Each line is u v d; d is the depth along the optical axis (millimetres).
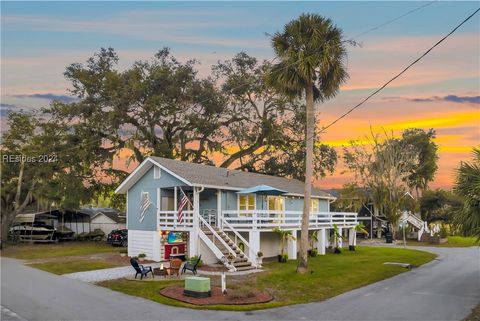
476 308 17328
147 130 51312
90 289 19875
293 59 24094
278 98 50906
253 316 15695
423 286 22453
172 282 21406
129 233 32375
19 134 46969
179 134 53344
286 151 55250
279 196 37562
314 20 24328
